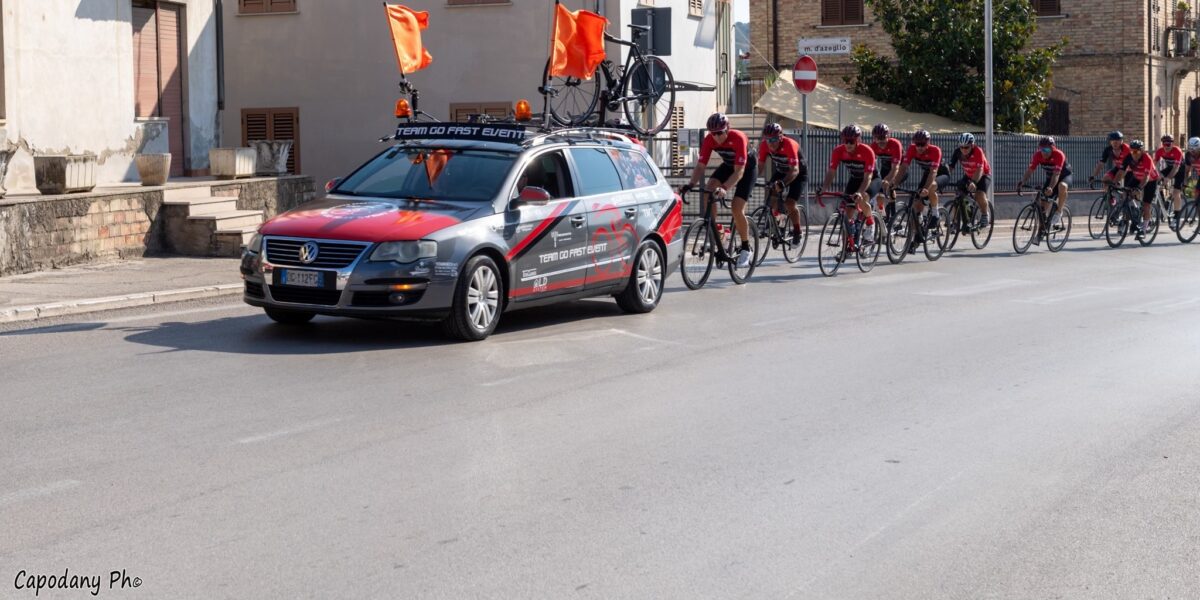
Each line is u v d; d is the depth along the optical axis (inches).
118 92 820.6
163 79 884.6
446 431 301.3
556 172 473.1
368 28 1110.4
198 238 688.4
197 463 268.5
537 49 1072.8
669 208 528.1
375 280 407.5
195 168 911.7
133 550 213.0
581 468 270.5
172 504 239.1
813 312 525.0
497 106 1087.6
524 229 446.3
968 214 819.4
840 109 1331.2
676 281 637.3
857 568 210.4
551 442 293.0
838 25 1584.6
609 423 313.3
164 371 369.7
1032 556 217.8
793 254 695.1
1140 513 243.8
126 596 192.2
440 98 1101.7
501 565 208.7
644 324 483.5
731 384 366.6
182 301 530.6
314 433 296.5
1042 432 311.6
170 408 320.2
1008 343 449.7
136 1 855.1
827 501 249.0
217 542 217.6
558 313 510.3
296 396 337.4
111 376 361.1
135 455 274.4
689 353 418.3
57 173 621.9
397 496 247.1
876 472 271.3
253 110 1143.0
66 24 773.9
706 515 238.4
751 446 292.7
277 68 1135.6
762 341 446.0
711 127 594.2
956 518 239.1
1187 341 458.9
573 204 471.5
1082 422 323.3
